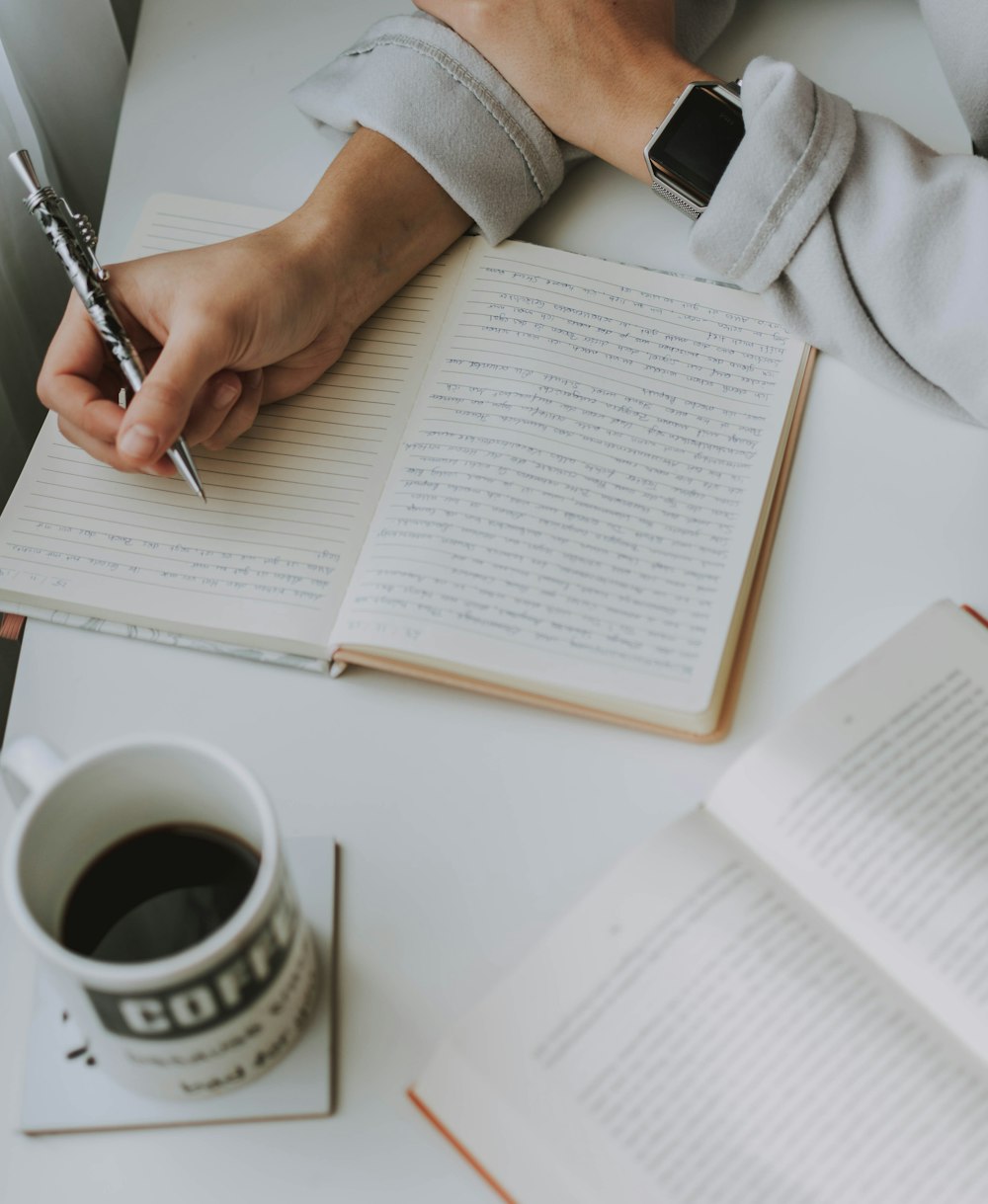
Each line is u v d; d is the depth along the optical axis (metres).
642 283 0.65
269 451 0.60
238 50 0.78
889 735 0.46
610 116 0.66
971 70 0.68
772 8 0.77
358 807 0.49
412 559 0.54
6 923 0.46
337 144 0.73
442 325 0.64
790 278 0.61
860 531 0.57
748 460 0.58
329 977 0.44
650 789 0.50
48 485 0.59
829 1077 0.40
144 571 0.56
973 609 0.53
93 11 0.82
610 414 0.59
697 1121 0.39
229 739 0.51
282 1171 0.41
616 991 0.41
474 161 0.65
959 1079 0.40
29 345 0.84
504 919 0.46
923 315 0.58
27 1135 0.42
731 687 0.52
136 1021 0.34
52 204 0.58
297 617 0.54
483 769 0.50
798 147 0.59
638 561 0.54
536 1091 0.40
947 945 0.42
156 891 0.39
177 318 0.57
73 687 0.53
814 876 0.43
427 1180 0.40
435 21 0.69
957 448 0.59
